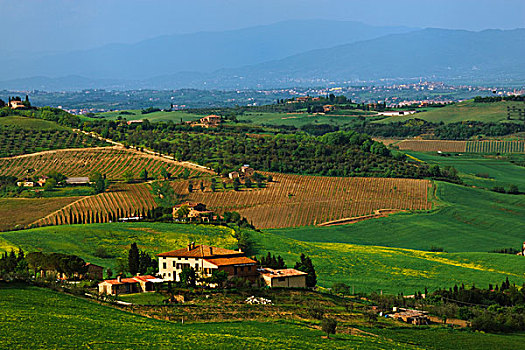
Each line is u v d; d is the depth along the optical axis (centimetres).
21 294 15512
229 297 17488
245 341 13625
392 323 17150
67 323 13638
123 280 18425
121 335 13238
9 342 12100
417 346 15288
